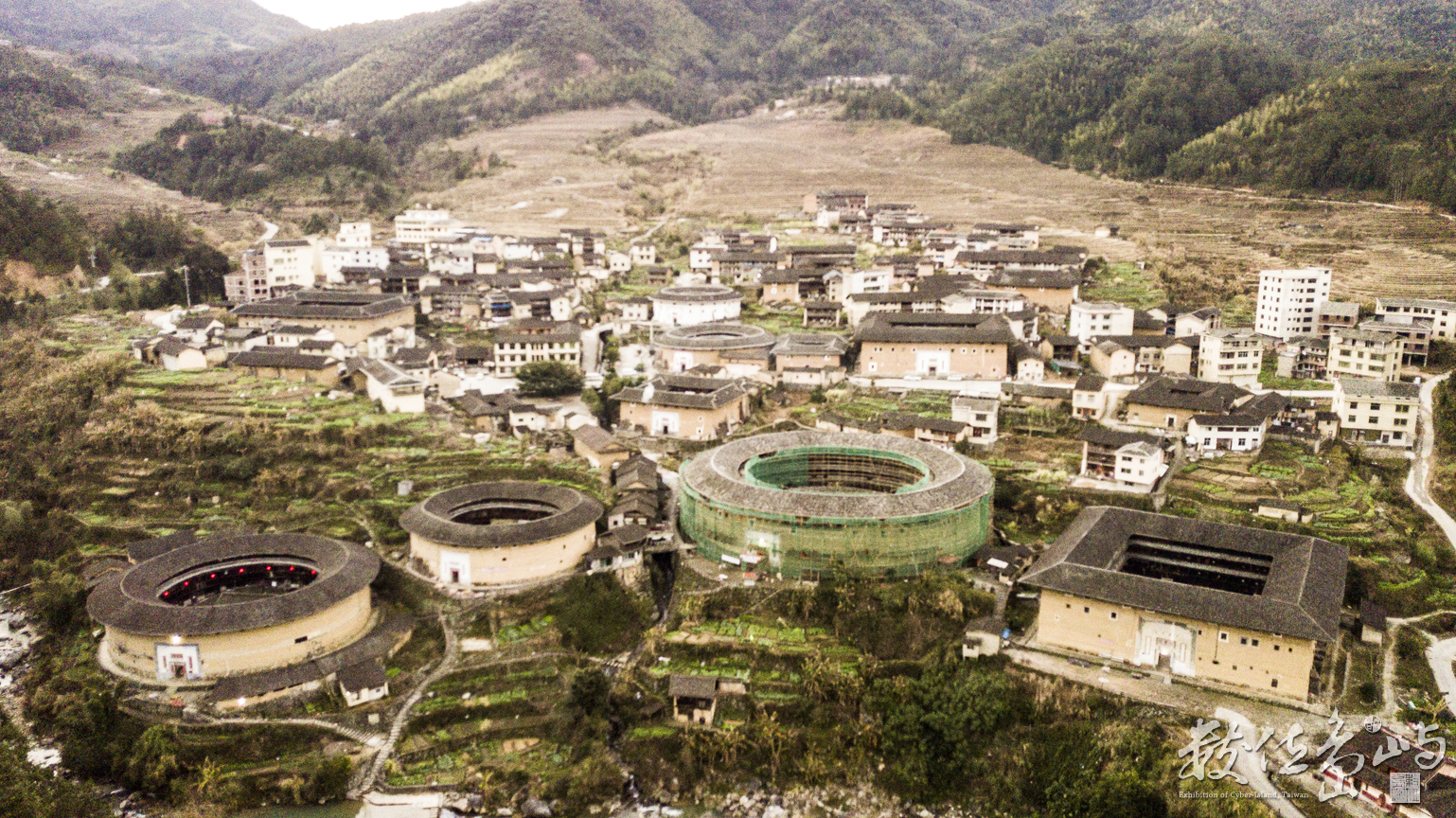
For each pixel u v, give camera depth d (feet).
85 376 558.56
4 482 493.77
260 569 393.50
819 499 390.83
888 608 357.00
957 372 595.88
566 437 516.32
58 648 375.86
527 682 344.28
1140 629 322.34
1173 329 629.10
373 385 546.67
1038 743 302.45
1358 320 599.16
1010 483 453.58
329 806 297.12
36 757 315.99
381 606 382.63
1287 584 320.09
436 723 325.01
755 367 614.75
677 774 306.96
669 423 533.14
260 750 310.86
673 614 375.25
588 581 385.91
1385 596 363.56
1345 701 303.48
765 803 298.97
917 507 383.24
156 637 329.93
